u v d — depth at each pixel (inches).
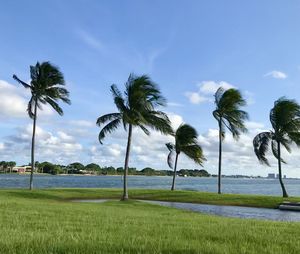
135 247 274.1
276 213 1111.6
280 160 1628.9
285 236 371.2
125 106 1343.5
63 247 268.5
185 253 265.7
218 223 522.6
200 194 1600.6
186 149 1947.6
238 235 361.1
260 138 1653.5
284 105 1574.8
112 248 269.9
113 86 1332.4
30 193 1421.0
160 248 275.4
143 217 595.5
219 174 1706.4
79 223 448.1
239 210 1180.5
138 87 1325.0
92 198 1471.5
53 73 1635.1
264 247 298.7
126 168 1382.9
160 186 3823.8
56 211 641.6
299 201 1366.9
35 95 1643.7
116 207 943.7
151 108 1339.8
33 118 1660.9
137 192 1674.5
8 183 3794.3
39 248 263.9
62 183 4146.2
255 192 2982.3
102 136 1370.6
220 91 1717.5
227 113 1704.0
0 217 497.7
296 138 1576.0
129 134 1389.0
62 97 1663.4
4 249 259.0
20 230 359.3
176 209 1026.7
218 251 273.4
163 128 1359.5
